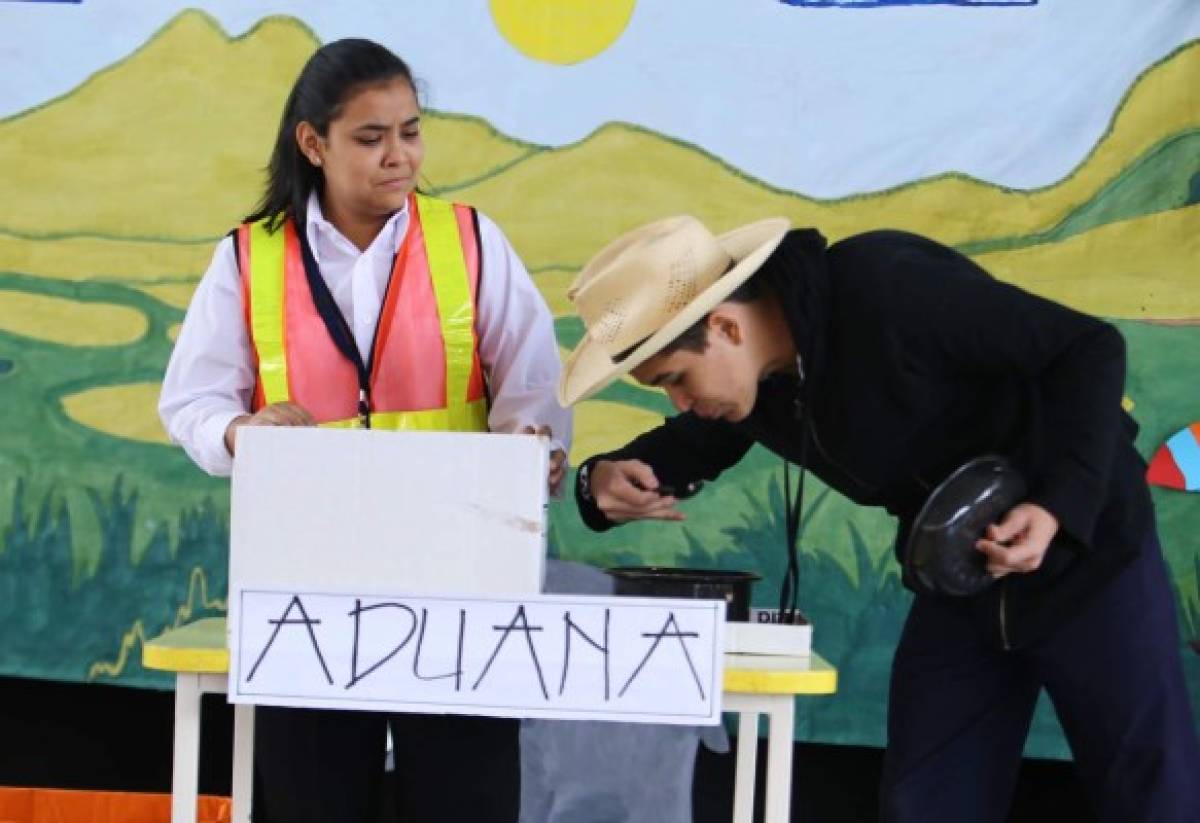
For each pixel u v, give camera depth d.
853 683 5.71
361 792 3.89
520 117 5.87
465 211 4.39
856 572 5.72
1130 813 3.88
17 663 5.86
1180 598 5.59
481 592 3.46
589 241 5.86
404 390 4.26
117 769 6.09
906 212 5.75
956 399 3.72
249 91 5.90
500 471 3.50
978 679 4.07
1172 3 5.63
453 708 3.45
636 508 3.91
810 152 5.78
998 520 3.60
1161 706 3.85
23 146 5.92
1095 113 5.67
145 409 5.86
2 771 6.10
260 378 4.24
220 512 5.84
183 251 5.89
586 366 3.73
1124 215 5.66
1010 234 5.71
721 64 5.80
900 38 5.75
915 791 4.06
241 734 4.02
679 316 3.52
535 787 5.29
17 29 5.92
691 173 5.82
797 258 3.68
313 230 4.27
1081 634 3.83
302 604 3.47
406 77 4.15
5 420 5.88
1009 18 5.70
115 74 5.91
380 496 3.52
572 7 5.84
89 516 5.86
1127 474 3.83
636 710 3.44
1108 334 3.61
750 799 4.02
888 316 3.62
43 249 5.89
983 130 5.71
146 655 3.51
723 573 3.83
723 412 3.72
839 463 3.83
